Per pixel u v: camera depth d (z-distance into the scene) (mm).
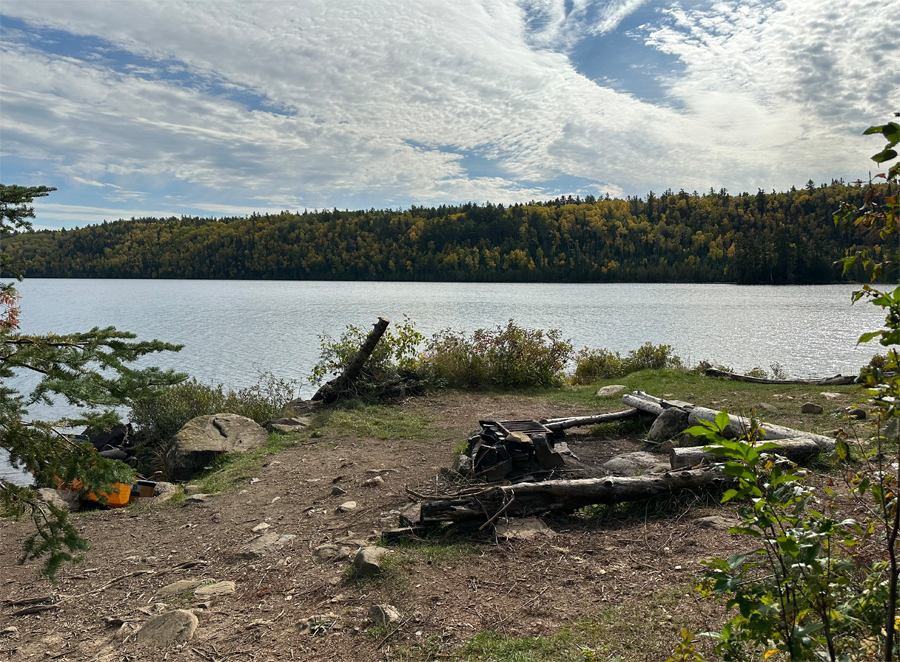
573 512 5254
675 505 5102
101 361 3572
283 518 6121
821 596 1764
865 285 1618
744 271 120500
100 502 7367
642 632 3197
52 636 4168
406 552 4668
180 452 8977
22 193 4020
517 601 3807
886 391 1642
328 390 12195
